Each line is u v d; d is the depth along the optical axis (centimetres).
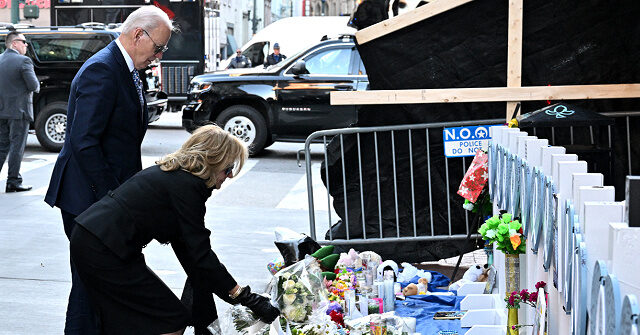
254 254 727
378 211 676
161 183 356
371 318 455
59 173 439
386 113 662
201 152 357
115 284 354
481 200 586
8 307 558
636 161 638
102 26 1509
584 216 278
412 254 669
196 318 390
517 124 571
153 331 360
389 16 689
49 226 830
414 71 652
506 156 484
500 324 489
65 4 1959
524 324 461
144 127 455
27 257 698
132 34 434
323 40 1435
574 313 293
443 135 650
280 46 2217
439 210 671
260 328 395
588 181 310
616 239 243
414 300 556
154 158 1346
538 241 399
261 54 2222
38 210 912
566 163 336
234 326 394
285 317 422
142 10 437
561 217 335
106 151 433
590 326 244
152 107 1546
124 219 353
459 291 560
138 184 359
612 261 247
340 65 1373
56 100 1442
